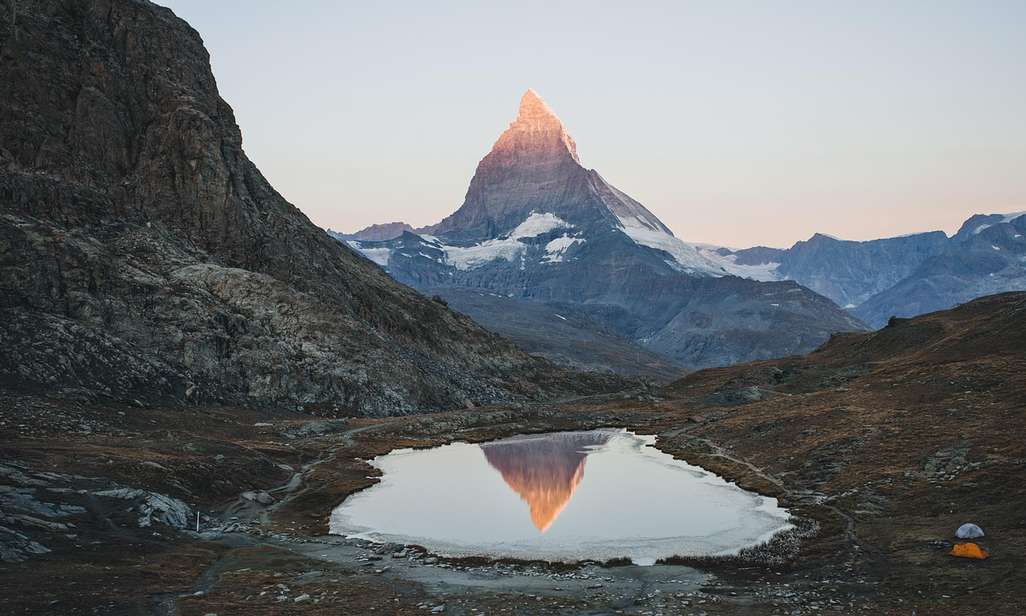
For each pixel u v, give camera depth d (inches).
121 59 6013.8
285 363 5083.7
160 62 6200.8
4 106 5029.5
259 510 2541.8
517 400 7470.5
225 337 4874.5
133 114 5851.4
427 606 1537.9
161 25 6363.2
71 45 5679.1
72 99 5457.7
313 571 1817.2
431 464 3919.8
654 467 3784.5
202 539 2074.3
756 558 1966.0
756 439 3806.6
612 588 1727.4
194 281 5231.3
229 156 6279.5
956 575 1606.8
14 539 1653.5
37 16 5570.9
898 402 3538.4
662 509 2738.7
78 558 1674.5
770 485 2920.8
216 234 5876.0
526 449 4596.5
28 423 2947.8
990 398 3157.0
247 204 6259.8
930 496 2249.0
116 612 1385.3
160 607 1438.2
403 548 2132.1
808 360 7495.1
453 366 7746.1
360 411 5216.5
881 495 2383.1
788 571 1839.3
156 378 4074.8
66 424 3070.9
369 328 6323.8
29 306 3973.9
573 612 1513.3
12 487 1974.7
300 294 5772.6
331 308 5910.4
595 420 5954.7
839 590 1628.9
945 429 2871.6
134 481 2321.6
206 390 4426.7
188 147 5905.5
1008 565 1619.1
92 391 3585.1
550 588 1724.9
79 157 5315.0
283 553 1990.7
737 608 1528.1
